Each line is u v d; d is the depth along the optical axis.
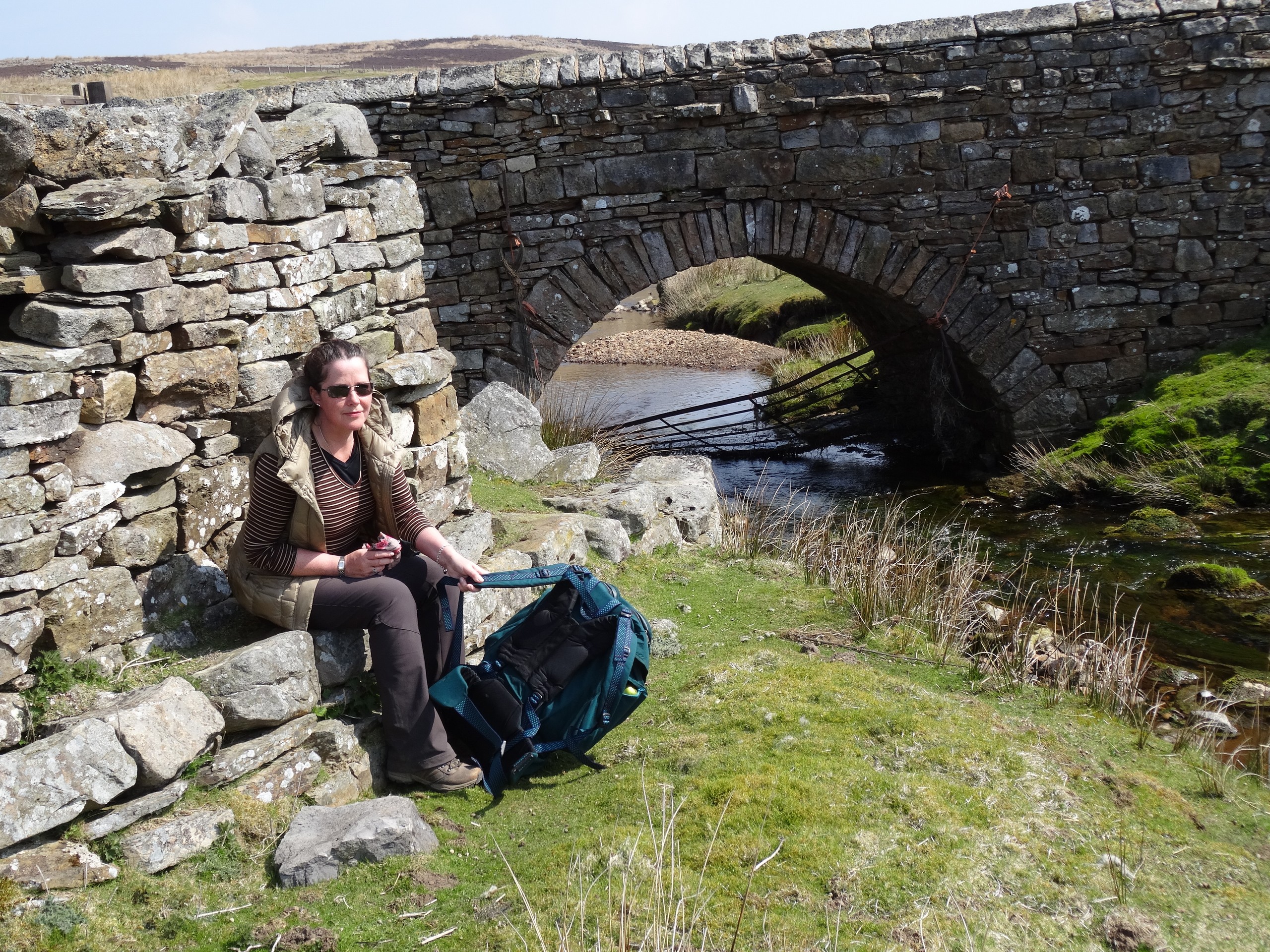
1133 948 2.69
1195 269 10.20
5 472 2.77
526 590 4.46
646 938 2.48
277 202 3.85
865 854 2.97
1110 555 7.76
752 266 25.83
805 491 10.68
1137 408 9.97
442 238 9.96
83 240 3.08
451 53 53.44
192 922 2.63
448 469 4.60
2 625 2.72
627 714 3.63
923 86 9.77
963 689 4.59
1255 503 8.59
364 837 2.91
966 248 10.14
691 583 5.70
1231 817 3.57
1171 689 5.25
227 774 2.96
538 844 3.10
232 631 3.45
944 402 11.34
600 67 9.63
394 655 3.32
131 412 3.28
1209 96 9.80
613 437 9.99
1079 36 9.67
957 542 8.29
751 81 9.73
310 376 3.29
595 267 10.05
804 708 3.87
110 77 25.47
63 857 2.57
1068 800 3.41
